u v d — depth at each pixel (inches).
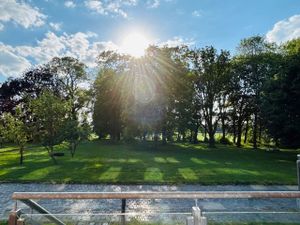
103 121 1630.2
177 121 1238.3
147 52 1306.6
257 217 123.7
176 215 116.1
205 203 320.8
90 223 120.1
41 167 662.5
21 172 588.7
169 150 1207.6
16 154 996.6
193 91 1373.0
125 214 120.5
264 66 1454.2
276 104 984.3
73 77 1872.5
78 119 970.7
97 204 322.7
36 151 1127.0
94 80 1891.0
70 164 716.7
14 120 754.2
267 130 1103.6
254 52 1569.9
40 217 116.4
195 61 1476.4
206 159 892.6
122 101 1473.9
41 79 1845.5
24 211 122.1
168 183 496.7
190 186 483.8
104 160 805.9
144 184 493.4
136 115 1254.3
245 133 1788.9
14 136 721.0
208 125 1502.2
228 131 1739.7
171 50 1381.6
